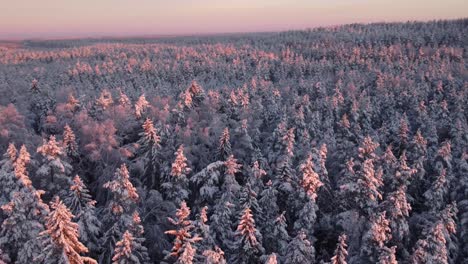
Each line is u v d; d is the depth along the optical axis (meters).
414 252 28.80
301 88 98.12
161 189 41.28
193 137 50.09
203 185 36.69
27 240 26.52
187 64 141.25
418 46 182.25
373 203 33.38
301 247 27.05
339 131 59.66
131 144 47.16
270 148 50.16
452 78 94.62
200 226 26.89
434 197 37.69
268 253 32.09
